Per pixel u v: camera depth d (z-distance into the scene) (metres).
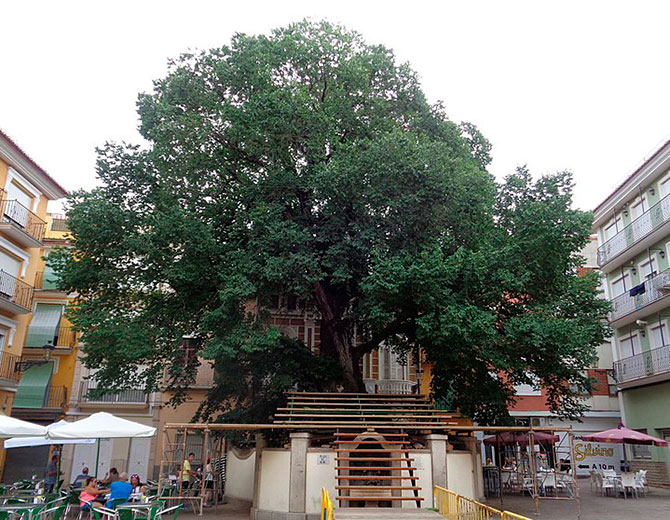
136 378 18.91
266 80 17.80
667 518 15.08
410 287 15.29
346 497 13.52
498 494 21.70
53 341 30.03
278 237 16.16
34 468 28.09
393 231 17.11
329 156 18.48
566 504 18.41
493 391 19.55
